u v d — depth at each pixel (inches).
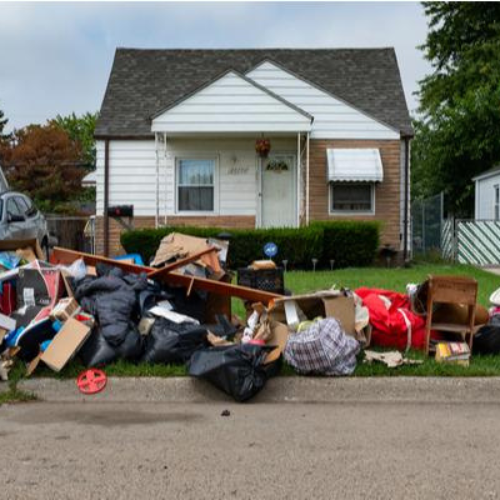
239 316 305.4
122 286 239.3
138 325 232.7
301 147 617.9
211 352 210.8
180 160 621.9
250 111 565.6
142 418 189.5
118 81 675.4
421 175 1266.0
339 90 675.4
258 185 622.2
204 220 621.3
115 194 617.6
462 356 228.7
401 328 240.5
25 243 286.0
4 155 1476.4
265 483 138.5
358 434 173.2
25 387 211.6
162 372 216.2
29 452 158.6
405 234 614.5
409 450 159.9
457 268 573.6
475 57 1099.3
